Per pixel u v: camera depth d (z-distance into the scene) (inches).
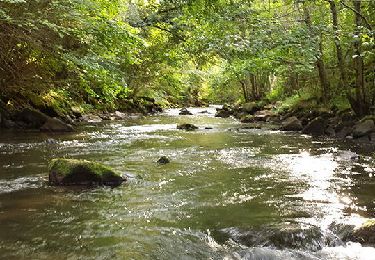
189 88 1910.7
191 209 260.4
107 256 190.1
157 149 492.4
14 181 320.8
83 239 209.9
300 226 223.6
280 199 281.3
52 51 502.3
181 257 191.8
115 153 458.0
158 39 717.3
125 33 489.4
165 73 1071.0
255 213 252.4
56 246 200.4
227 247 204.2
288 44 503.8
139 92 1346.0
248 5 614.2
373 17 599.5
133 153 459.8
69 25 469.1
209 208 262.5
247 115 1004.6
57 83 661.3
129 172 357.4
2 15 388.2
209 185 319.0
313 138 600.1
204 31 574.2
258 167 385.4
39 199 275.4
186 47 668.1
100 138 591.5
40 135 605.0
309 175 351.6
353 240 210.1
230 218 243.8
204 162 409.7
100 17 485.4
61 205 264.1
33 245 201.0
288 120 777.6
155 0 690.8
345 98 721.6
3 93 677.9
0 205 260.2
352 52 648.4
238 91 1784.0
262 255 193.0
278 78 1316.4
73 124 793.6
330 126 650.2
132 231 222.4
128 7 682.8
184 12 618.2
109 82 537.6
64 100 831.7
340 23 678.5
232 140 581.9
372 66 669.3
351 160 416.8
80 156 434.9
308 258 190.4
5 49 553.6
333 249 200.8
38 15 431.8
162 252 196.9
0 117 658.8
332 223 229.6
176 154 457.1
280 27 543.2
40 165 383.2
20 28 459.2
